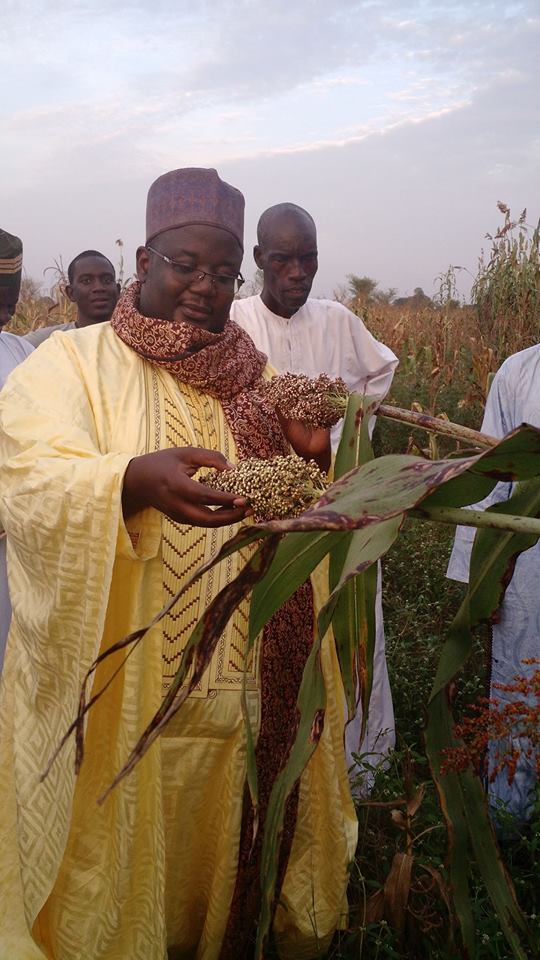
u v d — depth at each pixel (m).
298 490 1.65
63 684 2.20
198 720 2.28
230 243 2.29
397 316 14.81
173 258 2.28
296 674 2.44
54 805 2.19
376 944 2.48
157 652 2.18
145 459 1.95
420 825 2.86
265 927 1.89
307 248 3.91
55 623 2.13
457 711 3.70
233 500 1.71
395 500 1.42
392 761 3.26
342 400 1.99
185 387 2.38
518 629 3.15
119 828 2.14
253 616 1.83
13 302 3.58
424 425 1.84
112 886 2.17
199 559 2.27
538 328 9.27
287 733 2.44
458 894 1.99
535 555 3.11
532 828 2.86
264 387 2.06
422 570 5.04
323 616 1.68
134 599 2.16
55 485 2.04
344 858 2.53
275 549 1.61
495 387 3.31
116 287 5.49
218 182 2.29
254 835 1.81
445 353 10.55
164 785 2.29
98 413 2.26
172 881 2.39
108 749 2.21
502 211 9.44
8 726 2.37
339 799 2.52
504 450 1.45
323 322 4.11
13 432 2.19
